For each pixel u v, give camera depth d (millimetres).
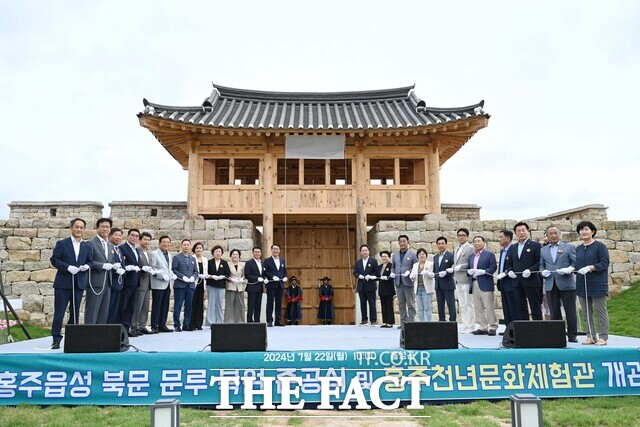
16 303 11078
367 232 16000
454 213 17969
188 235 13008
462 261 9055
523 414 3258
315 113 16891
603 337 6707
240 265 10609
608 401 5480
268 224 14305
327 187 14750
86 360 5629
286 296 15852
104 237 7543
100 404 5500
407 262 9789
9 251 12164
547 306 9203
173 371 5625
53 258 6754
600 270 6734
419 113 15984
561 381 5711
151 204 17219
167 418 3299
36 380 5559
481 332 8477
